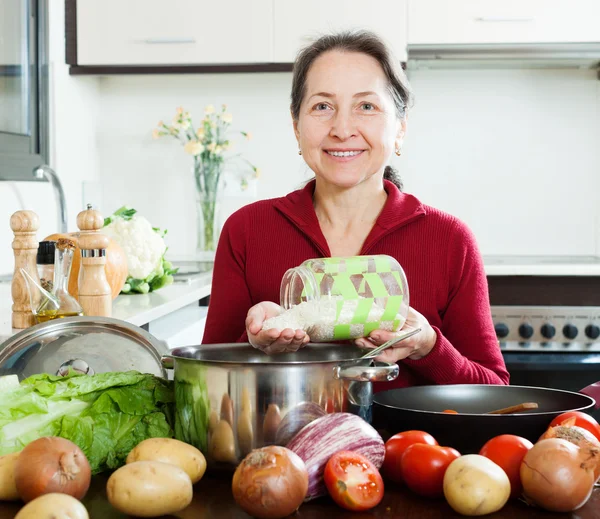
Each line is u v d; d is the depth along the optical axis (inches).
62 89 121.0
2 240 100.7
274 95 135.0
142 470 30.4
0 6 99.0
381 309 42.9
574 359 109.4
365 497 31.3
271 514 29.6
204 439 34.9
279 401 34.0
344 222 60.9
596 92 132.3
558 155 133.3
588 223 133.6
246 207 65.4
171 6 121.6
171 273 102.8
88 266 67.0
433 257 59.8
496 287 111.0
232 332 63.9
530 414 36.7
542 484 30.4
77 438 36.1
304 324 41.7
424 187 135.2
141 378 39.2
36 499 28.1
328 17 120.3
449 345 51.8
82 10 122.2
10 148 102.9
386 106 56.2
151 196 137.0
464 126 134.1
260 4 121.0
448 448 33.5
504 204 134.4
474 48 119.4
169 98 136.0
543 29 118.3
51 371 43.5
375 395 43.4
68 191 123.2
